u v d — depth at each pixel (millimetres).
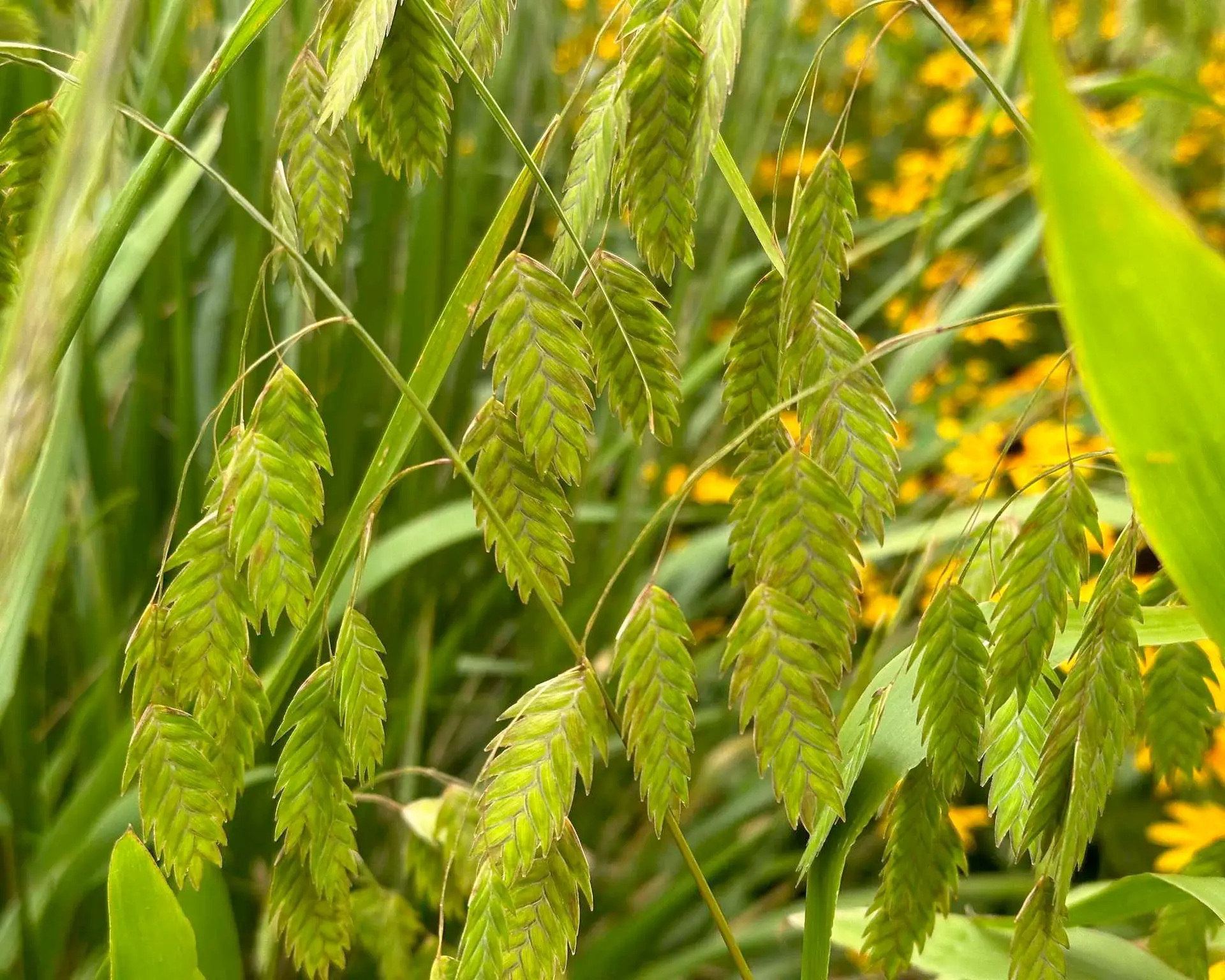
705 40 356
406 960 435
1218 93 756
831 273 362
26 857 509
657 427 368
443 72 371
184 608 370
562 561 373
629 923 586
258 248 633
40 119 377
